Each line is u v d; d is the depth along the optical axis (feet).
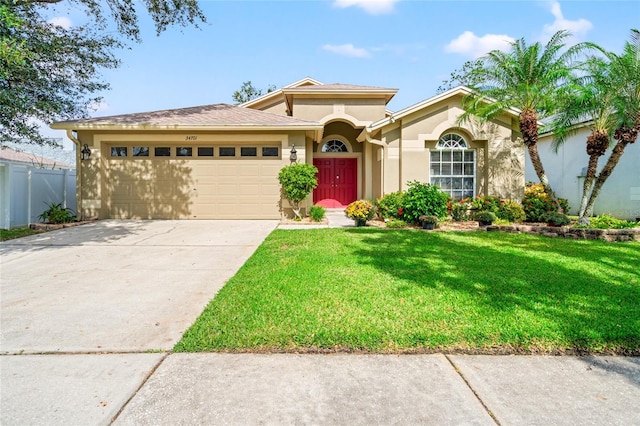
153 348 11.47
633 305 14.46
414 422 8.08
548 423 8.05
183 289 17.63
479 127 44.09
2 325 13.26
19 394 9.03
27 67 29.66
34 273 20.65
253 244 28.89
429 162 44.78
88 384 9.48
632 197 46.57
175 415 8.29
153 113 46.03
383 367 10.34
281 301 14.88
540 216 39.88
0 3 26.96
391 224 36.88
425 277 18.29
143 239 31.01
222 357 10.89
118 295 16.74
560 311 13.78
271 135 42.70
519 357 10.91
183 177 43.11
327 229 35.04
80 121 40.88
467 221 40.50
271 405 8.65
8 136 35.24
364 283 17.28
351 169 58.59
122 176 42.98
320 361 10.65
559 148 57.26
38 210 40.83
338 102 54.29
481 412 8.43
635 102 33.40
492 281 17.62
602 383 9.59
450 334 11.89
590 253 24.50
